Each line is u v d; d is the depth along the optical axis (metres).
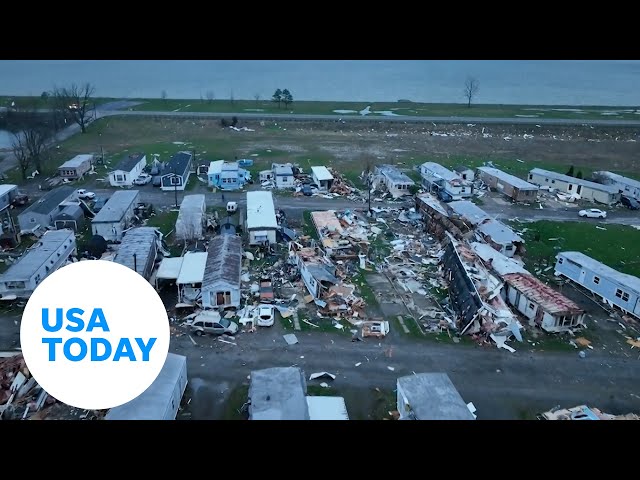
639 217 59.47
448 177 64.69
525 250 49.28
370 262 45.62
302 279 41.88
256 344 33.84
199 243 46.66
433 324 36.53
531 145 93.06
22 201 58.31
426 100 154.62
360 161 79.62
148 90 168.00
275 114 112.50
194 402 28.36
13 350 32.34
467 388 30.23
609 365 32.75
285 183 66.69
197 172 70.44
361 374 31.20
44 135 79.38
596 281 40.88
